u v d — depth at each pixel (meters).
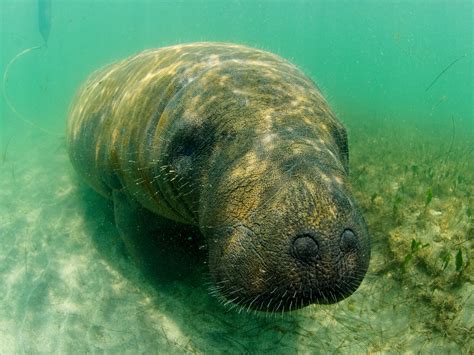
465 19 15.52
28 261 1.22
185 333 0.96
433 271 1.07
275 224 0.53
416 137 3.02
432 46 25.09
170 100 0.83
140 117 0.90
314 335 0.95
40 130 2.90
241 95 0.71
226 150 0.65
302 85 0.77
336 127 0.73
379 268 1.12
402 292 1.05
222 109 0.69
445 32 20.52
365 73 19.61
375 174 1.75
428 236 1.20
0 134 2.86
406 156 2.21
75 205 1.51
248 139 0.63
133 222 1.07
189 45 1.08
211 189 0.65
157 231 1.06
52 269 1.18
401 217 1.28
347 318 1.00
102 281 1.13
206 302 1.03
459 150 2.59
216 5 17.55
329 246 0.51
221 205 0.62
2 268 1.19
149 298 1.07
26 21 14.79
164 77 0.91
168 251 1.08
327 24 21.88
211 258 0.65
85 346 0.94
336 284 0.52
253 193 0.57
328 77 10.97
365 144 2.47
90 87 1.45
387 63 26.20
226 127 0.67
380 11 16.28
